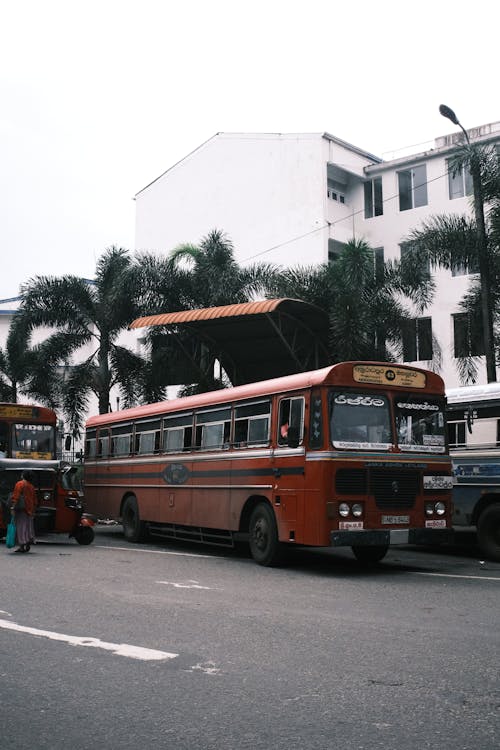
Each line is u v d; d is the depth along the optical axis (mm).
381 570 12859
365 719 4887
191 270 29688
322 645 6938
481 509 14625
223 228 42094
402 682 5711
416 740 4520
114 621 8023
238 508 14188
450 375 33906
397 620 8156
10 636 7238
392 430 12641
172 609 8758
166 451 17125
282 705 5164
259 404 13953
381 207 38844
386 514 12250
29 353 36469
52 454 19953
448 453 13109
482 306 21422
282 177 39969
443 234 22594
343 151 39594
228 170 42281
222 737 4574
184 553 15703
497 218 21234
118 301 28875
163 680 5750
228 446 14742
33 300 30484
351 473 12094
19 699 5309
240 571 12562
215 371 32156
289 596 9820
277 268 28141
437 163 36656
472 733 4633
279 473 13016
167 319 24359
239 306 22688
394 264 25016
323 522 11859
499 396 14336
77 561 13602
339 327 22984
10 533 15227
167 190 44875
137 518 18172
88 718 4918
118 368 30344
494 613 8602
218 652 6656
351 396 12438
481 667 6141
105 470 20141
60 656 6480
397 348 24703
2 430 19469
